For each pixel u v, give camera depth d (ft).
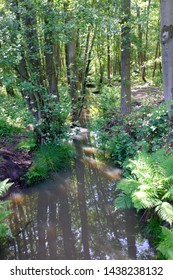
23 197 21.03
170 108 22.84
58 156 26.78
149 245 15.11
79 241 16.24
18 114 28.30
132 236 16.21
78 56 38.81
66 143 30.27
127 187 16.57
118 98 46.14
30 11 23.76
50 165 25.13
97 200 21.01
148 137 23.59
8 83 22.98
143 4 30.01
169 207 14.12
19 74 25.90
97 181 23.67
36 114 28.48
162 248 12.30
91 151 30.50
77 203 20.72
